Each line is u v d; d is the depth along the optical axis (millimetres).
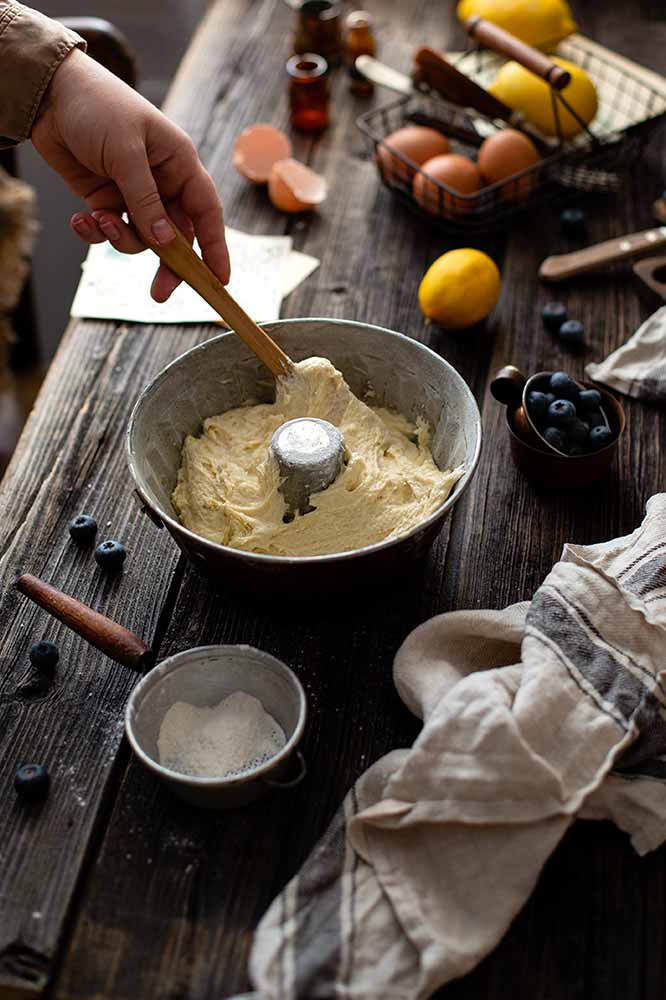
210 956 682
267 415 873
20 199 1292
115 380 983
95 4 1745
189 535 744
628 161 1162
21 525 879
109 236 853
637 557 803
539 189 1127
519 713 715
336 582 765
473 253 992
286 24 1364
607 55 1235
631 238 1053
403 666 762
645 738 719
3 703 781
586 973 676
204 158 1188
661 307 1019
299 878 692
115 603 830
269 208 1137
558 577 781
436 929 670
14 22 843
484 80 1220
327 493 803
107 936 689
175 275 861
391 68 1273
